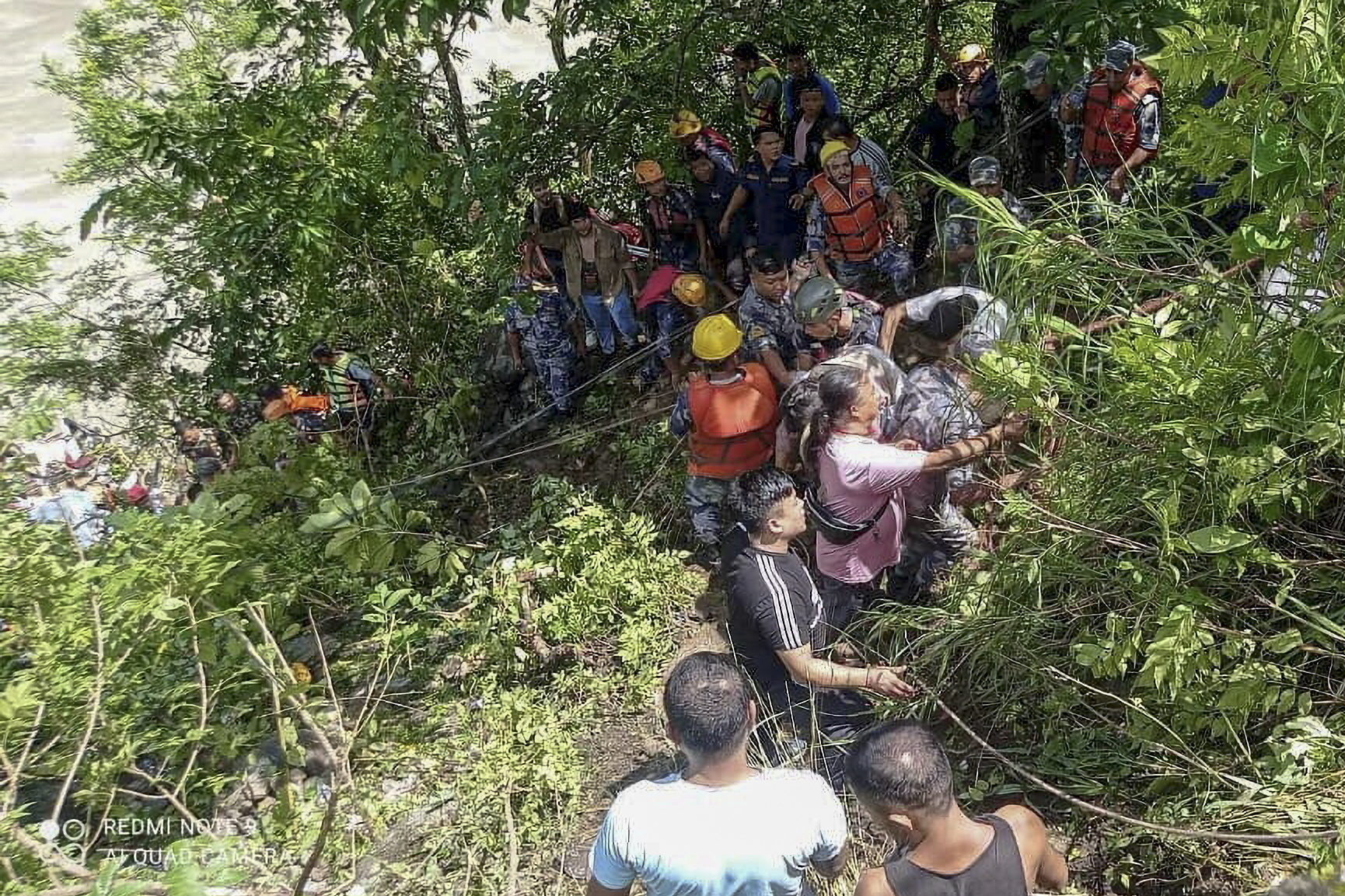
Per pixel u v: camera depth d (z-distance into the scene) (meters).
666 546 6.15
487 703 5.29
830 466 3.89
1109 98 5.32
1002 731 3.90
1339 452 3.01
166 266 9.73
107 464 10.01
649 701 4.99
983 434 3.86
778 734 3.99
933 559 4.34
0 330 9.84
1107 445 3.51
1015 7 5.86
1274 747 3.07
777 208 6.76
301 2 8.34
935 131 6.86
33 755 3.83
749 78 7.30
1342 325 2.71
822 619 3.86
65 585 4.00
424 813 4.73
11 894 2.92
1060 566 3.64
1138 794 3.46
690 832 2.42
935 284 6.13
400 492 7.59
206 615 4.36
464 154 6.89
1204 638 3.01
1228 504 2.94
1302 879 2.36
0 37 23.48
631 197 8.16
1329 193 2.74
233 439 8.71
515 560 6.08
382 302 8.88
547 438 7.86
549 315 7.56
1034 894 3.01
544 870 4.25
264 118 8.08
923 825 2.24
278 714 4.14
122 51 11.05
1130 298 3.45
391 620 5.07
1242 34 2.66
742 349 5.40
